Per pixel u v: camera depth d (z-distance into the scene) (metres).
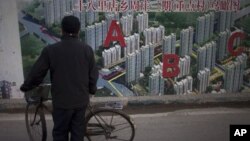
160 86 6.51
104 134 4.50
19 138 5.00
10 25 5.89
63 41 3.71
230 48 6.51
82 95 3.79
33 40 5.99
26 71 6.11
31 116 4.75
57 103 3.77
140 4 6.04
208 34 6.38
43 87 4.39
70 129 3.97
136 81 6.41
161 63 6.39
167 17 6.17
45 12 5.90
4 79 6.10
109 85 6.35
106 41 6.12
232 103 6.61
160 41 6.27
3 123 5.50
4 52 5.99
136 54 6.27
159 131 5.33
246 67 6.65
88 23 6.00
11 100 6.09
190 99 6.47
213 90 6.69
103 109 4.40
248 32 6.47
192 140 5.05
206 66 6.55
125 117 4.53
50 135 5.10
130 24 6.11
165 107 6.33
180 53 6.39
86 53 3.77
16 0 5.81
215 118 5.89
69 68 3.69
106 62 6.22
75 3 5.91
